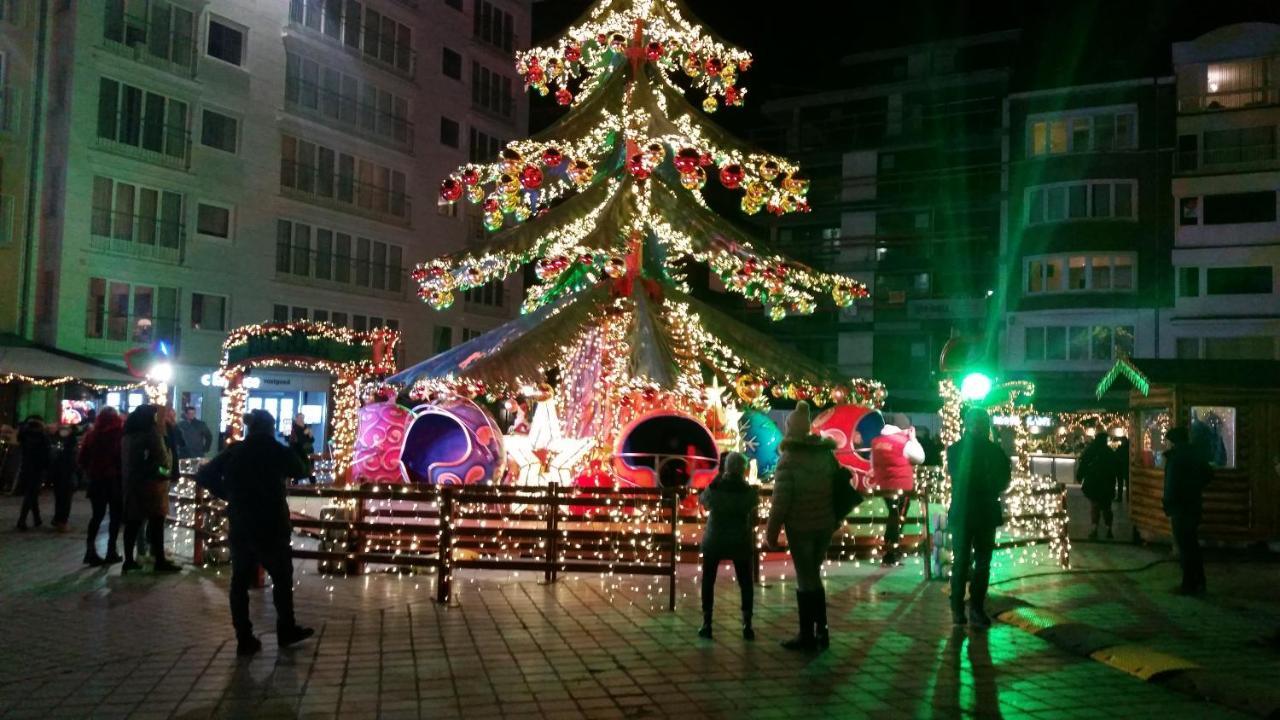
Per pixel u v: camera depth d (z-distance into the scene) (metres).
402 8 40.31
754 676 6.46
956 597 8.07
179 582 9.88
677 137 13.60
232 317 32.91
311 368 13.37
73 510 17.55
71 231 28.08
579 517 9.98
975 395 11.55
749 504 7.58
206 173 31.98
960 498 8.12
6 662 6.70
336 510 10.76
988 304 46.56
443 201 13.78
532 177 13.20
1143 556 12.86
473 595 9.19
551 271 13.50
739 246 14.13
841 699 5.96
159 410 10.67
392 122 39.97
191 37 31.55
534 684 6.22
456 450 11.88
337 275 37.41
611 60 15.52
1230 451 13.70
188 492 12.78
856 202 51.53
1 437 21.78
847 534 11.80
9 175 27.56
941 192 49.81
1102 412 37.12
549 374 13.97
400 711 5.65
